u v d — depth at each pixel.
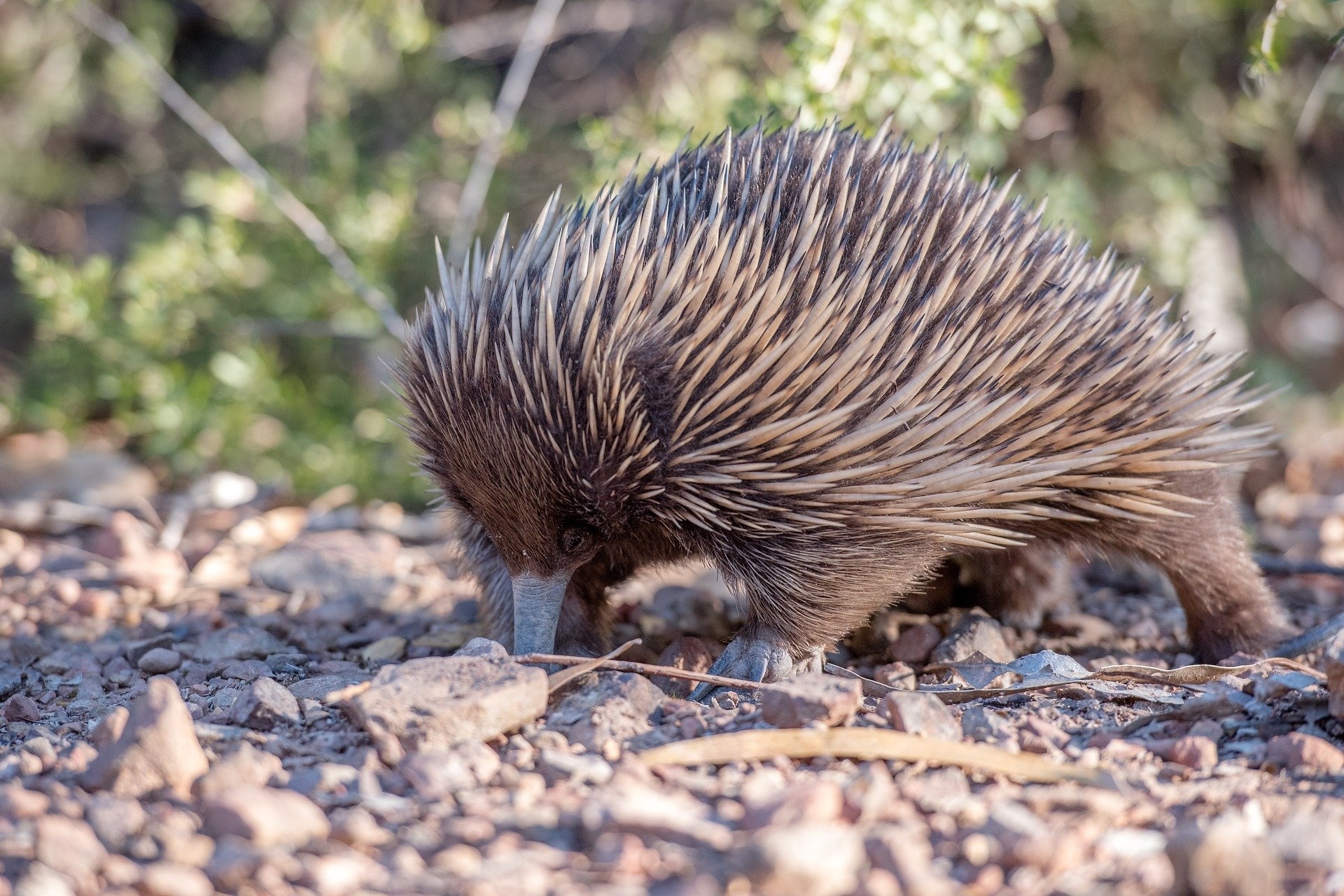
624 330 6.48
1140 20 15.95
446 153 16.12
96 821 5.20
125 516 11.65
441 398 6.65
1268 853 4.53
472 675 6.35
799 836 4.44
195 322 16.75
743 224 6.73
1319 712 6.53
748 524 7.08
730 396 6.59
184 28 21.69
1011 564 9.36
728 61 15.77
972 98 12.73
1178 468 8.02
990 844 4.95
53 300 15.58
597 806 5.10
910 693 6.35
